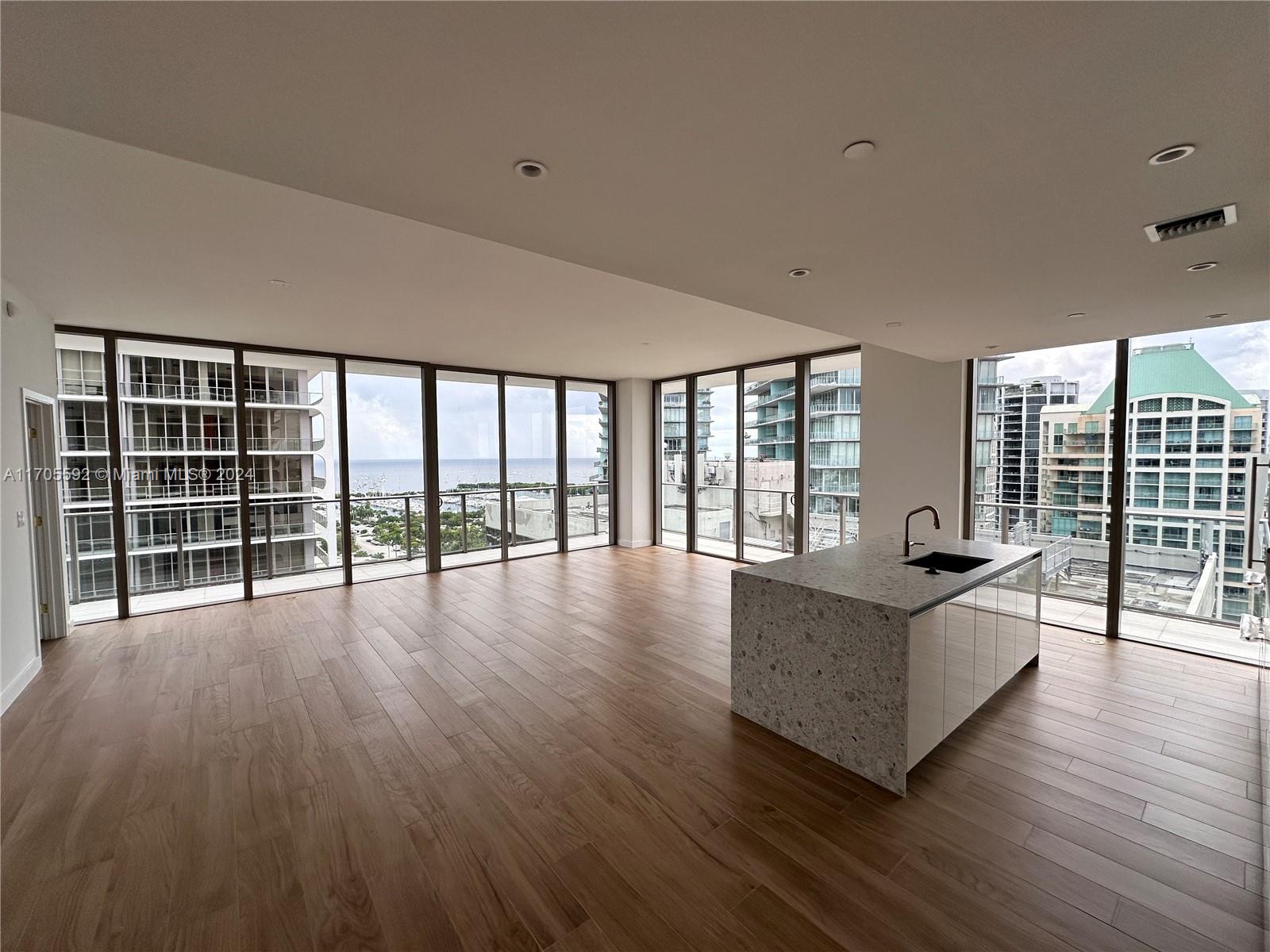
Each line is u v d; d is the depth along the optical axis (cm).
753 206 183
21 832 209
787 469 664
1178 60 112
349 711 306
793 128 138
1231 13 99
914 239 210
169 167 200
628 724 291
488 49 109
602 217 191
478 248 285
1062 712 297
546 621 468
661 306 406
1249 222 191
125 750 266
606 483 855
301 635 434
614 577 638
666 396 829
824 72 117
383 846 201
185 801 227
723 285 270
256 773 247
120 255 288
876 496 532
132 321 438
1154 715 293
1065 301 290
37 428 421
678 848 199
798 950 157
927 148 148
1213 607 379
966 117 133
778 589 275
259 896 178
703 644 411
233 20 99
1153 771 243
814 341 544
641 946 159
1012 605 321
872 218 192
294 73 115
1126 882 181
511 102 127
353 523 614
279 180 165
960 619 265
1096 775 240
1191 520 381
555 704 313
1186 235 203
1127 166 155
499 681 345
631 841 203
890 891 178
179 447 515
